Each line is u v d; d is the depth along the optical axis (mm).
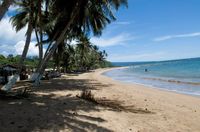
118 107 12617
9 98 11023
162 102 15938
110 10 21609
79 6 19469
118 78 47781
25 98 11641
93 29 24766
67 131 7094
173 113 12266
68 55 54062
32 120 7766
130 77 50438
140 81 38281
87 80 34094
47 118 8203
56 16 22047
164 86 29172
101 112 10344
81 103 12000
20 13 26812
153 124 9500
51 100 12078
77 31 24688
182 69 73500
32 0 19703
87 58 93062
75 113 9547
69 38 30609
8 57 65688
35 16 21797
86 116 9234
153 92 22328
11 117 7844
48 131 6910
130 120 9664
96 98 15375
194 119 11148
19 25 28328
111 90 21344
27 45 15219
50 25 23844
